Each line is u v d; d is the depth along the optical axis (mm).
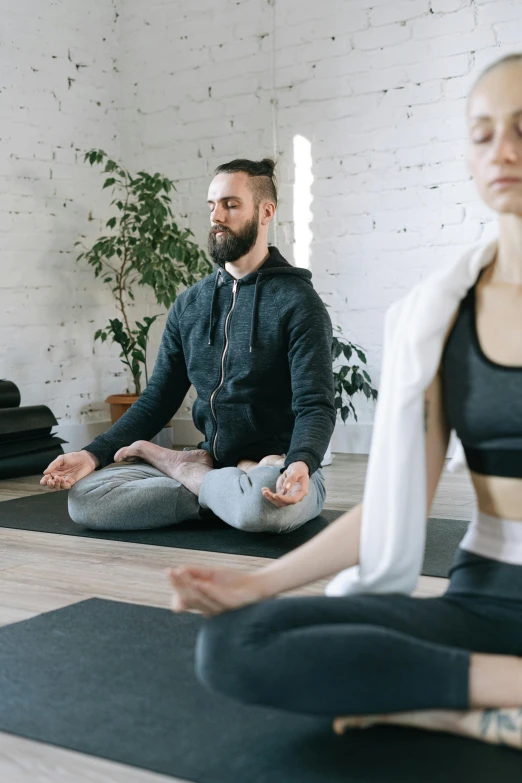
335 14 4797
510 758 1152
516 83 1016
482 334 1136
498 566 1163
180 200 5398
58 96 5148
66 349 5227
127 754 1220
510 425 1101
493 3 4387
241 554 2514
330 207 4902
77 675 1540
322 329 2684
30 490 3850
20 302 4945
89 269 5359
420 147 4629
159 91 5410
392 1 4629
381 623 1107
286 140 5012
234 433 2863
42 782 1149
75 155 5262
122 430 2922
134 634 1771
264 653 1057
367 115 4754
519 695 1071
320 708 1059
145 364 5191
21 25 4926
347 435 4934
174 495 2873
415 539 1180
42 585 2207
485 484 1159
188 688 1466
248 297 2801
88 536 2812
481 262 1153
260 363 2771
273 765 1165
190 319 2930
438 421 1212
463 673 1059
